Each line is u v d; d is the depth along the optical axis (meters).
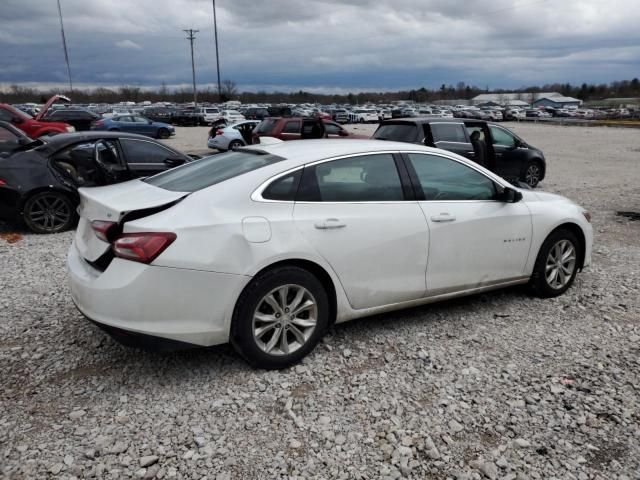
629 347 3.93
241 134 20.72
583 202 10.11
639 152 21.77
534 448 2.78
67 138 7.39
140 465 2.59
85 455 2.65
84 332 4.03
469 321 4.35
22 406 3.06
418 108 64.69
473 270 4.25
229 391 3.24
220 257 3.14
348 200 3.68
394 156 3.97
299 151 3.75
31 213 7.04
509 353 3.80
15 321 4.21
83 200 3.60
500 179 4.48
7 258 5.98
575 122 50.25
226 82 98.12
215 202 3.26
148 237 3.02
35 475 2.51
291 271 3.38
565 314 4.53
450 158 4.23
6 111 15.05
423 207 3.96
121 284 3.02
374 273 3.74
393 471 2.60
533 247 4.59
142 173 7.77
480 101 121.12
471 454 2.73
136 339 3.08
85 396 3.17
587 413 3.09
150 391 3.23
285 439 2.81
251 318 3.30
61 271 5.52
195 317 3.15
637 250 6.69
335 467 2.61
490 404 3.16
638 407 3.16
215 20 70.94
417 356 3.73
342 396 3.22
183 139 28.92
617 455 2.74
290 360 3.49
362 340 3.96
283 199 3.44
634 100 105.12
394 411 3.08
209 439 2.80
